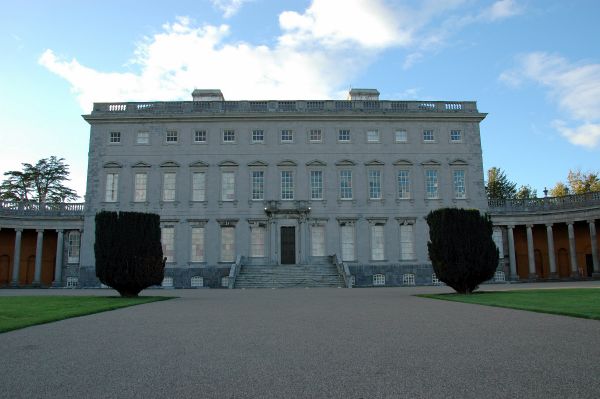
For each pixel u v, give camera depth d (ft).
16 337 39.37
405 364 27.89
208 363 28.86
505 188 287.89
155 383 24.26
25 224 166.71
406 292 105.81
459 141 172.65
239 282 142.20
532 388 22.31
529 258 168.96
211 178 167.12
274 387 23.34
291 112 169.07
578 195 161.68
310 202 166.09
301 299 82.43
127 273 87.97
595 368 26.12
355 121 171.12
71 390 23.06
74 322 49.57
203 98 185.26
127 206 165.48
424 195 168.66
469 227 93.09
